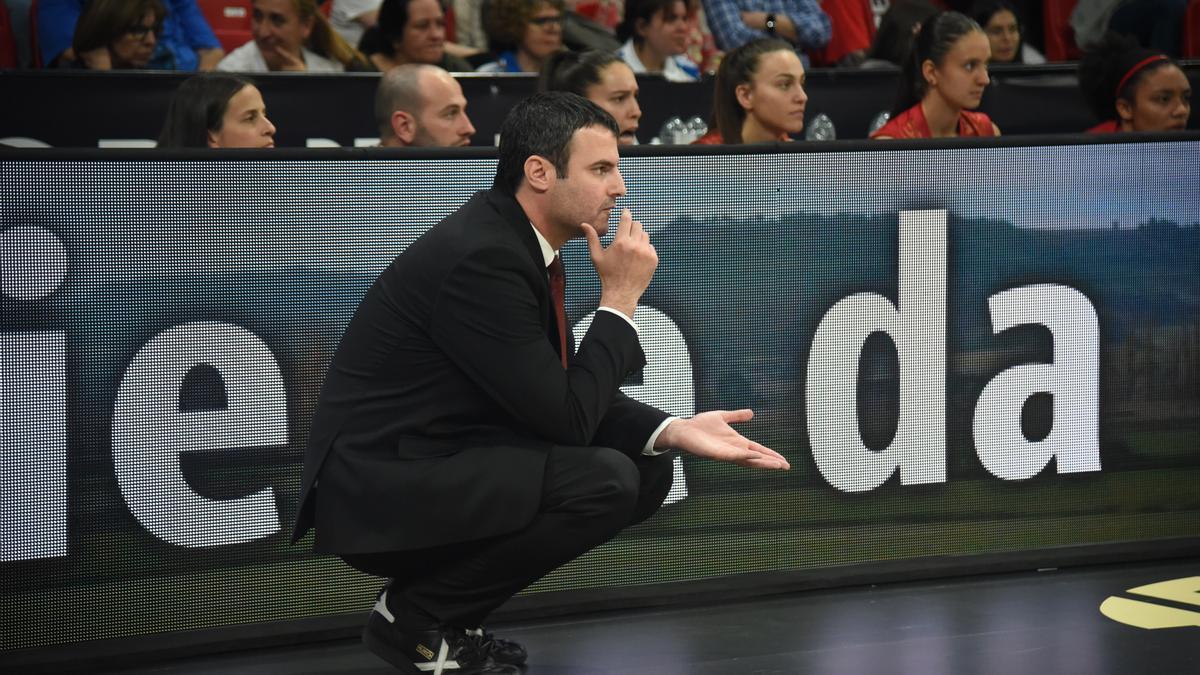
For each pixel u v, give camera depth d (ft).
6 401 37.22
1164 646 38.19
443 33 76.18
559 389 33.45
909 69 63.77
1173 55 94.22
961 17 62.54
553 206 34.53
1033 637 39.19
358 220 39.99
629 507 34.47
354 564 35.68
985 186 44.39
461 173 40.75
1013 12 91.76
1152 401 46.21
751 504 43.39
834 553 44.16
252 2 73.92
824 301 43.57
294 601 40.22
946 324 44.47
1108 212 45.34
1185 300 46.21
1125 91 68.69
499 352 33.24
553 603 41.86
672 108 71.36
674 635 40.11
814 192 43.19
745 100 60.03
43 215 37.27
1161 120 68.44
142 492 38.60
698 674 36.70
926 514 44.80
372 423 34.55
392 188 40.22
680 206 42.24
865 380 44.01
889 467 44.42
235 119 52.06
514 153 34.50
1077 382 45.57
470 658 35.65
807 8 90.48
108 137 62.80
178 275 38.55
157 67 74.23
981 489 45.14
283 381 39.70
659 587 42.73
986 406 44.93
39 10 73.00
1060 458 45.65
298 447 39.99
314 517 35.37
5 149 36.81
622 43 81.97
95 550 38.29
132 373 38.32
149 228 38.22
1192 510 46.75
